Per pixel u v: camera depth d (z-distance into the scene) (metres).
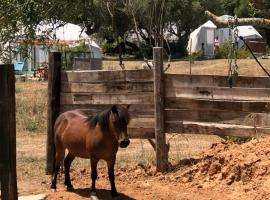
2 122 5.23
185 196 9.03
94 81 11.15
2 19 18.86
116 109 8.27
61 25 21.02
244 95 10.40
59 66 11.23
